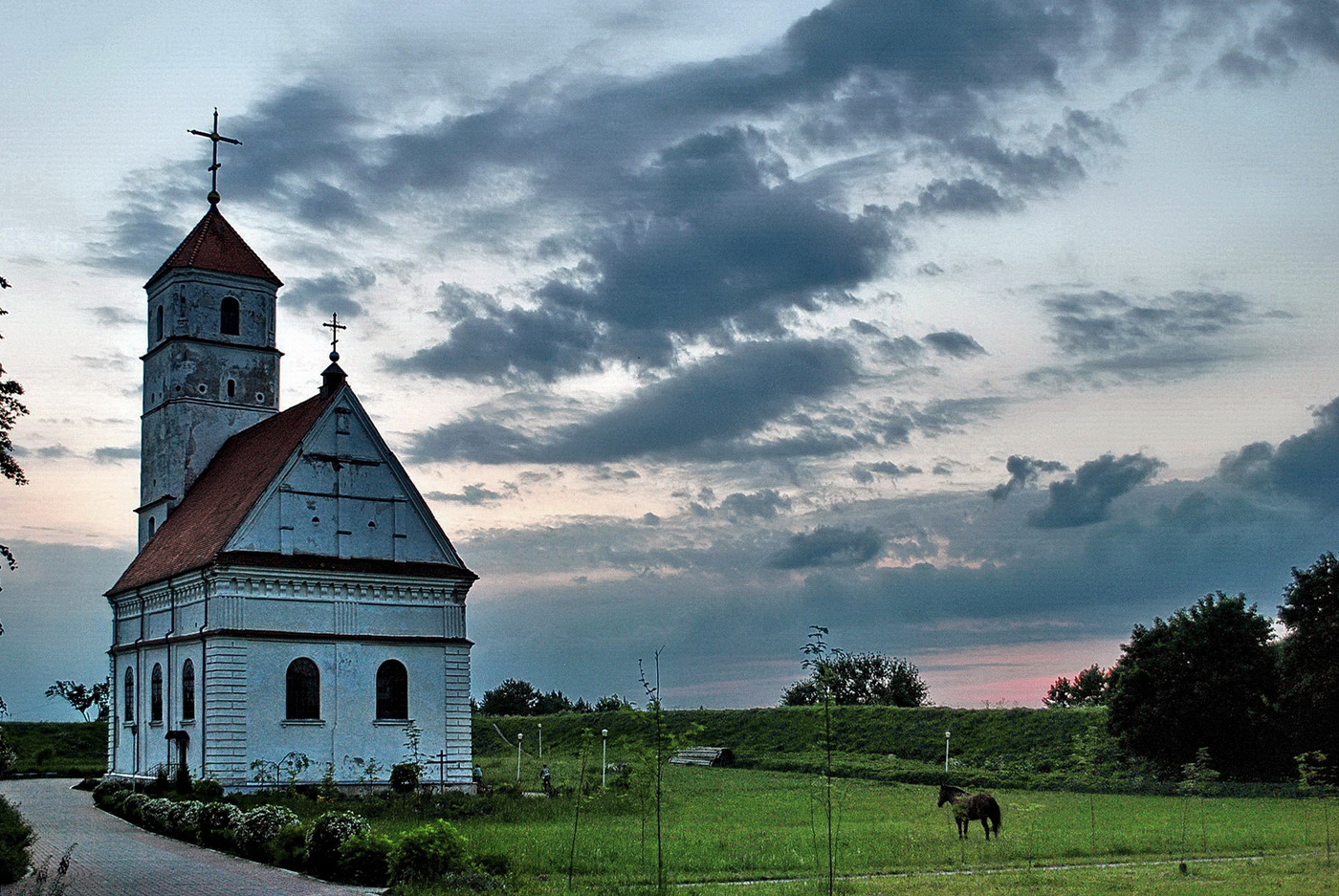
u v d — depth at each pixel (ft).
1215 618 221.46
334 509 193.26
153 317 237.25
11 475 113.60
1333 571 213.87
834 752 287.69
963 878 95.71
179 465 223.10
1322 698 208.85
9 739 298.56
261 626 182.91
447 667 198.08
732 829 134.21
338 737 185.68
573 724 343.87
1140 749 225.56
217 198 238.89
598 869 101.09
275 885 93.97
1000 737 271.69
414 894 87.04
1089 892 86.43
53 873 99.55
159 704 199.93
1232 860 108.17
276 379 233.76
